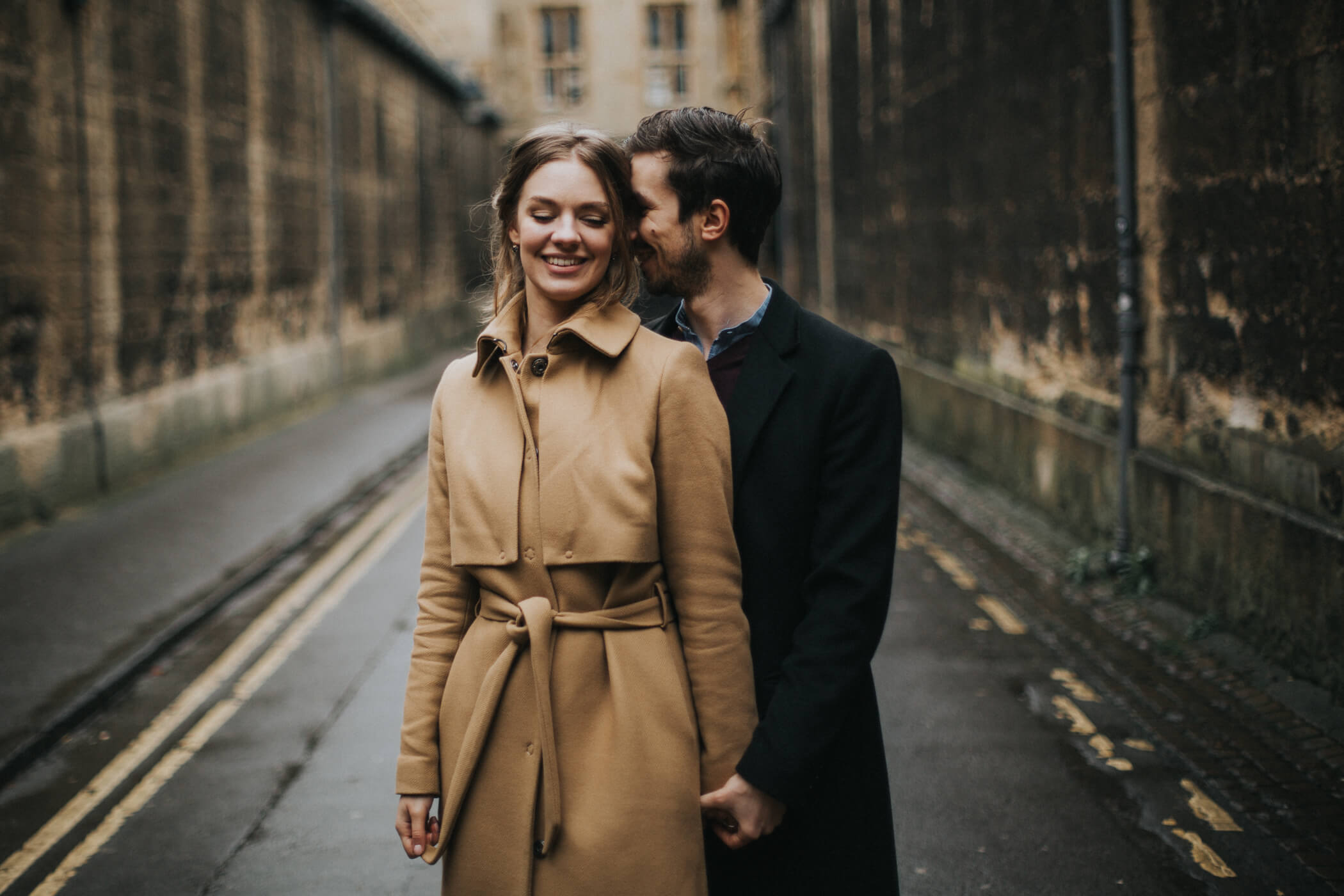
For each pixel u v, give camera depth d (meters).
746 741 1.64
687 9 34.00
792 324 1.77
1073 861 3.13
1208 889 2.97
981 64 9.00
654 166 1.73
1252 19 4.65
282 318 14.60
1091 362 6.84
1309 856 3.10
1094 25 6.52
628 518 1.59
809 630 1.64
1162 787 3.59
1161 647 4.93
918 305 11.59
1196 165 5.26
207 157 11.86
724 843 1.69
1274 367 4.59
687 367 1.65
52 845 3.37
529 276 1.66
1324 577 4.10
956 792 3.60
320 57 16.61
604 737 1.62
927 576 6.41
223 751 4.09
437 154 26.31
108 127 9.38
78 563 6.71
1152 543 5.76
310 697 4.66
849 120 15.23
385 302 20.75
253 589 6.46
